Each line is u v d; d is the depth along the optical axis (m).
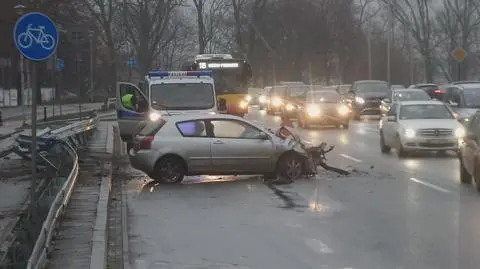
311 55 78.12
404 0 70.44
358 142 23.69
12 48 51.62
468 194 12.24
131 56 68.31
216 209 11.27
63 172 14.55
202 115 14.70
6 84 57.56
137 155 14.48
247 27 72.81
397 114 19.80
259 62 75.12
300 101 32.47
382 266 7.43
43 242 7.09
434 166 16.69
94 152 20.33
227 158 14.39
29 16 9.66
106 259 8.00
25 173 15.74
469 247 8.20
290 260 7.81
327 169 15.98
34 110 10.00
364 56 79.94
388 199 11.88
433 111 19.81
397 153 19.72
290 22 74.75
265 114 45.91
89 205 11.14
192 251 8.37
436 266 7.38
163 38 75.75
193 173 14.45
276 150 14.53
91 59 70.44
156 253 8.30
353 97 38.22
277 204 11.63
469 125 13.60
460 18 60.44
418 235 8.94
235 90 30.45
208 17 75.06
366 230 9.34
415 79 84.44
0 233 9.47
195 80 20.16
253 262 7.76
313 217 10.39
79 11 52.16
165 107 19.55
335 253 8.09
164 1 58.56
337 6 75.12
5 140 24.52
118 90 21.39
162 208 11.48
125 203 12.07
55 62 47.06
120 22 61.06
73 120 36.56
